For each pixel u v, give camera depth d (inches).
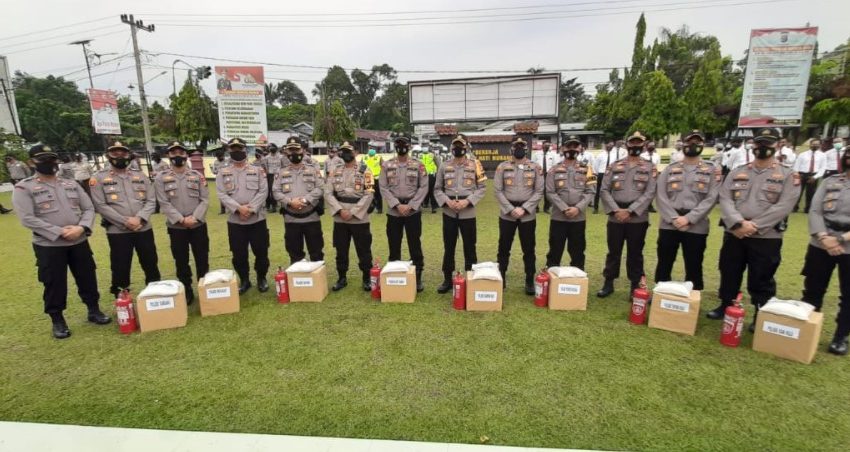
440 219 352.5
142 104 717.3
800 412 103.0
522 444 93.4
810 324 121.6
